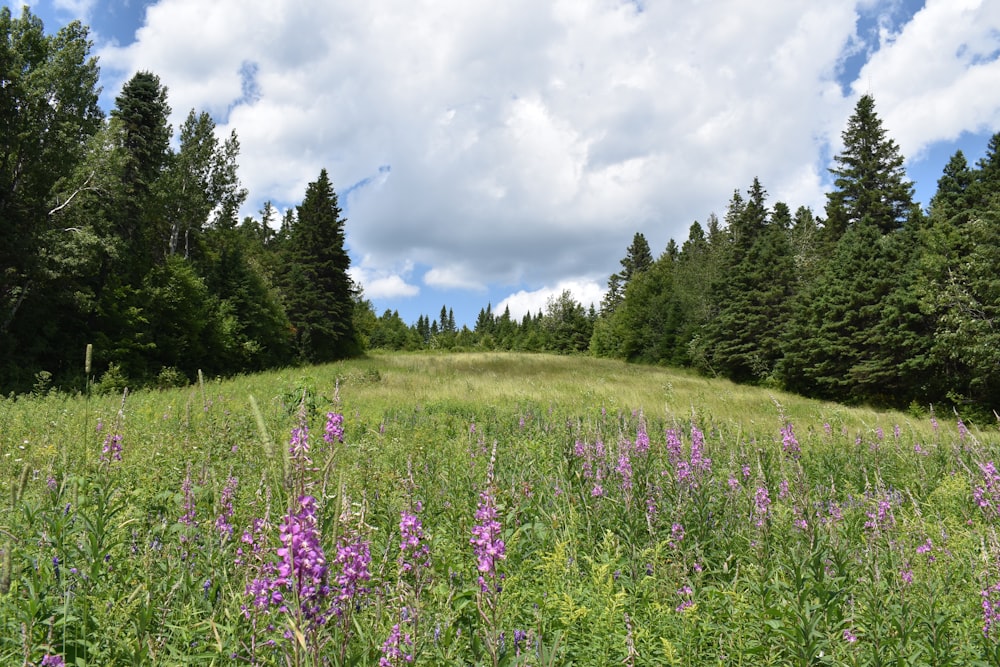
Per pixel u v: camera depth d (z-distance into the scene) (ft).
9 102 79.56
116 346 91.86
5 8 81.25
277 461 6.57
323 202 182.91
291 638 6.73
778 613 10.51
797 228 203.92
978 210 93.81
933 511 19.48
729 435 31.14
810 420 51.26
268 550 9.15
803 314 119.75
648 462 18.02
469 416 47.50
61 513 11.99
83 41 91.86
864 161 156.76
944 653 10.53
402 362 162.20
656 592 11.87
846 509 18.47
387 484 16.43
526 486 17.85
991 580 12.00
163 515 14.26
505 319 453.58
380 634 8.61
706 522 15.55
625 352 214.48
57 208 87.04
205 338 116.26
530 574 11.97
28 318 82.94
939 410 86.74
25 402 43.45
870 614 11.16
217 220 157.48
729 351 144.87
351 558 7.72
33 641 8.32
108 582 10.46
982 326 76.84
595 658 9.32
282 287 179.42
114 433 17.66
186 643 9.14
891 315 93.91
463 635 9.52
